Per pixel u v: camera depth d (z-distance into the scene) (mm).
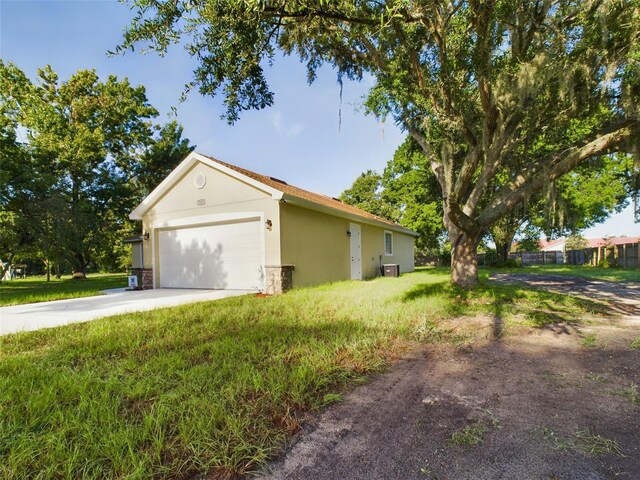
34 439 1838
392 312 5234
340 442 1898
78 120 18281
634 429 1994
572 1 4844
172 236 10664
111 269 40719
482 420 2121
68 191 15289
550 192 6293
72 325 4727
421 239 25203
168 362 3059
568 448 1807
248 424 2006
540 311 5430
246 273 9180
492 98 6070
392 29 4855
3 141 13586
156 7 3432
